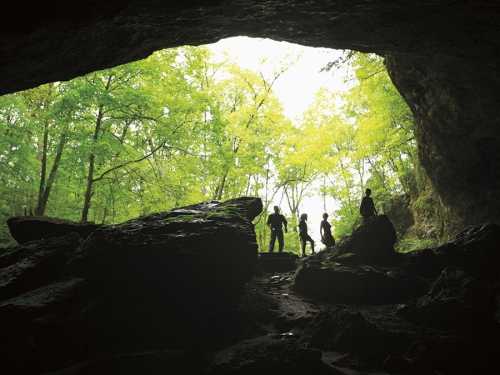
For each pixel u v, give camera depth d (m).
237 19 7.76
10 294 6.92
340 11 7.59
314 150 22.20
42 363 5.69
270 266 12.73
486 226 11.04
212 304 7.53
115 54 7.55
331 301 9.86
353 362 5.96
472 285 8.24
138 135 16.80
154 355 5.86
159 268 7.16
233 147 20.62
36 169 16.50
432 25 7.93
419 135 16.00
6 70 6.34
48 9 5.16
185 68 17.92
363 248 11.66
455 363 5.83
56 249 8.05
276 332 7.64
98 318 6.53
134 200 15.80
